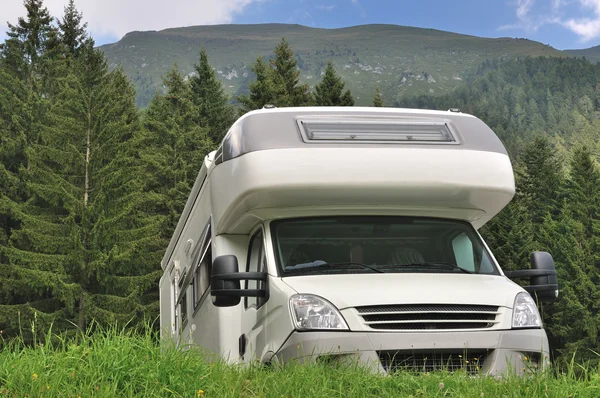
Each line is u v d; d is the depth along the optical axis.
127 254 33.56
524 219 59.41
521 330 5.55
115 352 4.62
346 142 6.26
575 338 54.66
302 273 6.15
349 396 4.30
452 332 5.41
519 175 74.62
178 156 45.75
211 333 7.51
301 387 4.41
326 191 6.18
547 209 70.69
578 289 55.00
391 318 5.43
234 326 7.10
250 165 6.16
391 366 5.32
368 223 6.57
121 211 34.50
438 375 4.73
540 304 6.45
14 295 37.81
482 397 4.21
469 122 6.75
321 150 6.16
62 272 32.62
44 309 35.16
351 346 5.30
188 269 9.24
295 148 6.16
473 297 5.59
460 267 6.46
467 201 6.57
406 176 6.20
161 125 47.59
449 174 6.29
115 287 34.12
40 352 4.79
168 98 51.50
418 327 5.43
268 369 5.14
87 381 4.34
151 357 4.71
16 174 41.12
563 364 4.87
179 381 4.38
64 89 40.75
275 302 5.80
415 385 4.51
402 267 6.32
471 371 5.40
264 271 6.34
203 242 8.16
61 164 36.56
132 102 53.66
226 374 4.74
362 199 6.39
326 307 5.44
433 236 6.64
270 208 6.45
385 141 6.33
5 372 4.40
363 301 5.44
